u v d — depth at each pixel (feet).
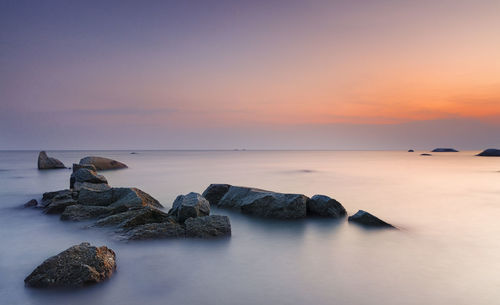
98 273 24.89
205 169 155.53
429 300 22.49
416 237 38.29
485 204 60.80
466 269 28.25
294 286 24.68
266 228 41.91
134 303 21.86
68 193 58.34
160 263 29.09
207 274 26.86
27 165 185.16
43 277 23.91
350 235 38.83
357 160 271.69
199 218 38.42
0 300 22.09
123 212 43.98
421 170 149.18
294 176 118.52
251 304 21.83
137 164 200.85
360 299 22.63
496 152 355.36
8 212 51.49
